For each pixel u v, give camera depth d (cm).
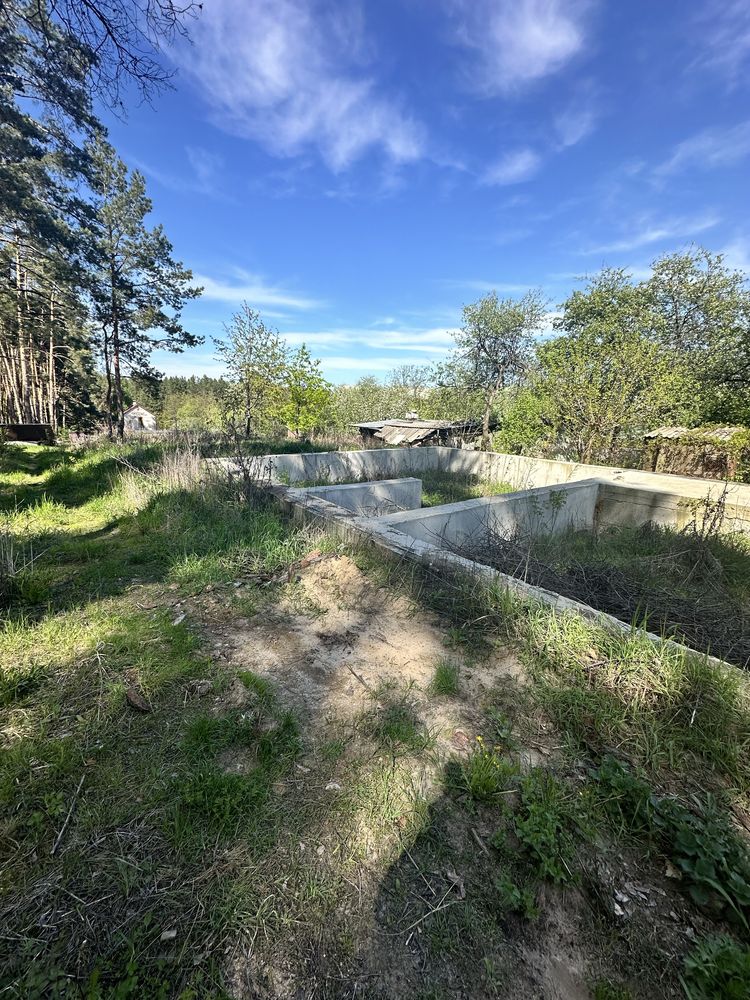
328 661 250
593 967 120
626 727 198
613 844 150
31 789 160
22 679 217
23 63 768
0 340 1914
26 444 1273
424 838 151
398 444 1866
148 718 200
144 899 128
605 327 976
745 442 827
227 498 540
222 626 285
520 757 185
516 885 137
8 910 123
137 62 368
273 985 112
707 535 487
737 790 169
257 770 173
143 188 1970
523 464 973
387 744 189
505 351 2175
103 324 2095
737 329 1345
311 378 1548
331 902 131
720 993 113
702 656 221
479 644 264
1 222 1210
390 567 351
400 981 115
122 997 105
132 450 915
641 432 977
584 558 479
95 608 298
